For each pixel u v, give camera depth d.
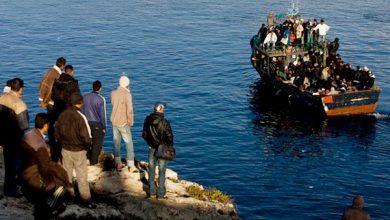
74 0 109.12
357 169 34.66
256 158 36.59
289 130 42.44
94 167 14.62
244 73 60.34
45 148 9.88
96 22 87.50
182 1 108.56
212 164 35.44
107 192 13.35
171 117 45.34
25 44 71.75
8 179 11.64
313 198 30.11
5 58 64.25
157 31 81.44
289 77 47.25
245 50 70.69
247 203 29.45
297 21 49.62
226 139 40.41
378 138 40.50
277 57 50.00
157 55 67.44
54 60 64.06
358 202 10.77
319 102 43.59
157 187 13.92
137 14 94.94
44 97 14.66
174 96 51.41
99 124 13.91
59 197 9.91
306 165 35.34
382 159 36.44
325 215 27.94
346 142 39.69
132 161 14.70
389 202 29.58
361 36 75.31
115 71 60.09
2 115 11.50
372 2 104.12
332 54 47.25
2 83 54.56
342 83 43.91
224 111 47.41
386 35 75.94
